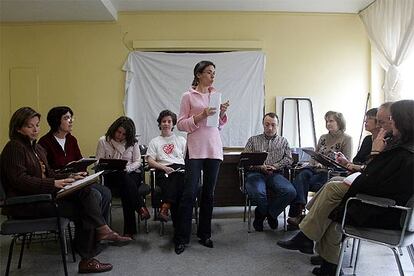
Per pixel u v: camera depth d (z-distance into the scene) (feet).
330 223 7.89
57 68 17.20
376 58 17.06
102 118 17.31
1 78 17.21
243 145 17.24
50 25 17.11
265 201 11.14
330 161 10.33
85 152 17.31
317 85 17.57
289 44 17.46
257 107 17.31
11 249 8.38
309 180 12.04
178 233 9.89
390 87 14.71
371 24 16.26
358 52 17.58
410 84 14.43
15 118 8.13
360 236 6.84
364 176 6.93
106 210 10.22
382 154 6.85
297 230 11.71
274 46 17.43
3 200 8.01
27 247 10.32
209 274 8.40
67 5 14.97
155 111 17.19
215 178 10.03
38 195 7.45
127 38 17.16
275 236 11.18
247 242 10.61
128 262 9.14
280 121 17.44
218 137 9.94
